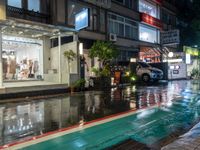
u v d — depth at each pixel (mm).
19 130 7070
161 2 40000
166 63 32438
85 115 9148
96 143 5926
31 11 20000
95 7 25938
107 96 14852
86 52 24375
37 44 20641
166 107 10922
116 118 8594
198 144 5402
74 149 5496
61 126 7520
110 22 28656
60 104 11805
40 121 8203
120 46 30016
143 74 26625
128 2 32094
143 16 34094
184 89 19016
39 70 21094
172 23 45594
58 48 19812
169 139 6293
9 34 18516
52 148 5555
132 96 14727
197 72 43344
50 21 21312
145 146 5734
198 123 7879
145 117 8867
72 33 18672
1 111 9977
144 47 34406
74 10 23453
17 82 18422
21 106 11219
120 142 6016
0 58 14062
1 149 5457
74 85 17344
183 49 42938
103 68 21438
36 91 15016
